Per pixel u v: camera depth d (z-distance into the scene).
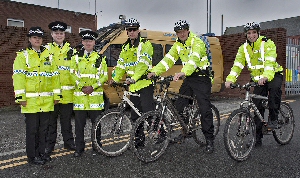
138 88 4.59
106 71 4.79
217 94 13.01
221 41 12.88
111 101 8.12
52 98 4.32
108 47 8.21
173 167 4.09
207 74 4.62
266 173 3.83
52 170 4.02
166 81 4.35
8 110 9.80
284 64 11.43
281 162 4.24
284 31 11.35
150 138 4.35
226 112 8.52
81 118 4.64
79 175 3.82
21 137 6.00
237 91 12.40
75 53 4.71
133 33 4.59
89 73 4.58
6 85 10.38
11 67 10.41
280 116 5.03
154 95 4.67
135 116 4.83
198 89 4.62
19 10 17.02
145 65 4.56
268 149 4.86
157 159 4.36
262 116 4.82
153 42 9.12
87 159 4.48
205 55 4.63
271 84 4.64
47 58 4.25
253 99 4.70
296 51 13.16
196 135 4.96
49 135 4.78
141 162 4.30
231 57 12.59
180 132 4.79
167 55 4.75
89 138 5.76
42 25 17.95
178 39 4.71
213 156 4.55
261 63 4.61
